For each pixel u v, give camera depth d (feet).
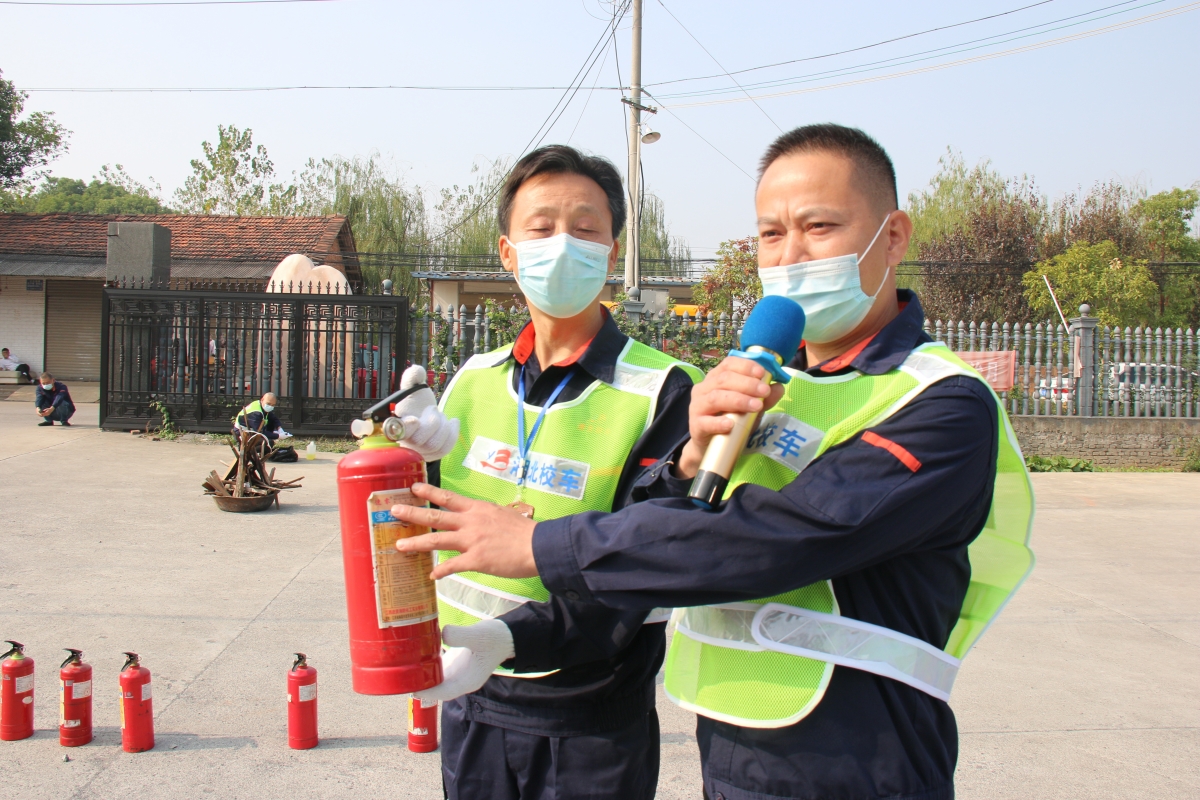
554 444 6.15
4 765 10.70
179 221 78.59
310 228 78.02
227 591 17.75
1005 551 5.01
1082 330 42.91
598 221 6.46
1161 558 22.88
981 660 15.39
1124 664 15.28
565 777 5.91
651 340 39.86
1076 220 95.55
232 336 41.93
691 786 10.94
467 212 100.94
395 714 12.59
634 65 48.49
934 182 101.81
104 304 39.88
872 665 4.31
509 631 5.34
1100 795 10.82
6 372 70.79
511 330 39.86
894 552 4.16
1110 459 42.29
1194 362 43.27
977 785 11.01
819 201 4.73
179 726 11.87
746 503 4.05
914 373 4.40
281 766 10.94
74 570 18.71
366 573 4.54
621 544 4.11
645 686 6.24
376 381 40.73
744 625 4.62
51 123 88.43
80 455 33.30
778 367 4.31
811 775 4.32
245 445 25.16
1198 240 102.53
